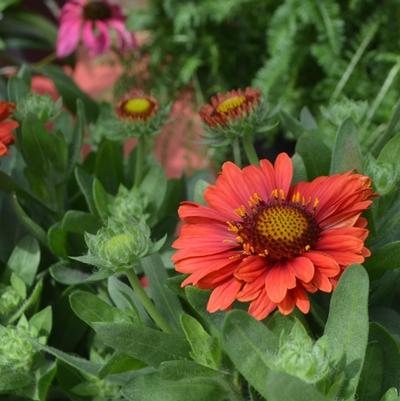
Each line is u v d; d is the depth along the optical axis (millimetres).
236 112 470
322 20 891
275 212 394
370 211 417
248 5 967
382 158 450
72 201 569
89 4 932
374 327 392
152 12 1036
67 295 490
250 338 356
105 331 389
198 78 1053
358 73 924
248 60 1035
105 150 551
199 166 1038
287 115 500
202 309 402
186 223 416
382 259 409
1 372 443
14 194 500
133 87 1076
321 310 432
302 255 381
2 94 635
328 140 513
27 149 519
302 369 341
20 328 454
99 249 408
